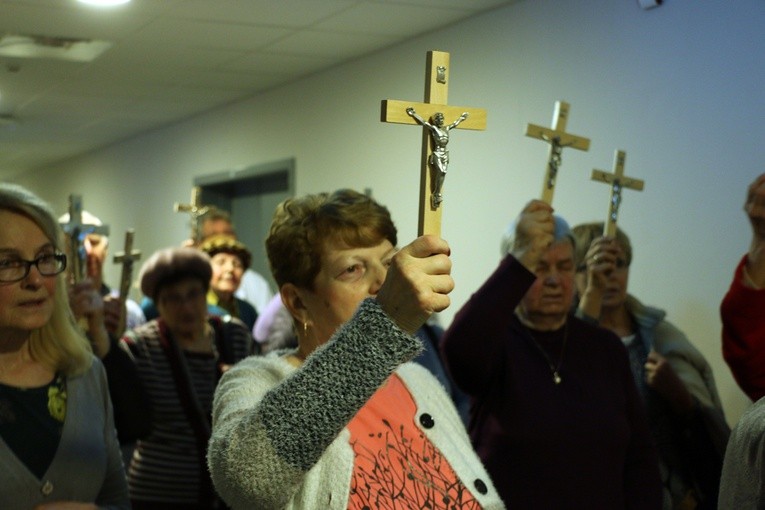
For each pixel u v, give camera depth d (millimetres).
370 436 1417
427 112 1408
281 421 1167
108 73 5574
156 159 7961
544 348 2242
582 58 3730
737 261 3098
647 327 2914
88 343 1937
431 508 1380
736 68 3096
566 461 2094
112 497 1930
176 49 4934
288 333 3771
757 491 1363
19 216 1741
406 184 4734
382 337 1159
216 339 3316
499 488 2105
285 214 1521
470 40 4320
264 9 4125
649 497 2211
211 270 3277
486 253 4266
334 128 5375
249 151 6383
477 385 2184
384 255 1472
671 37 3338
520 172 4055
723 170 3148
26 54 5043
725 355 2127
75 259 2965
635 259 3523
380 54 4938
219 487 1250
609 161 3627
